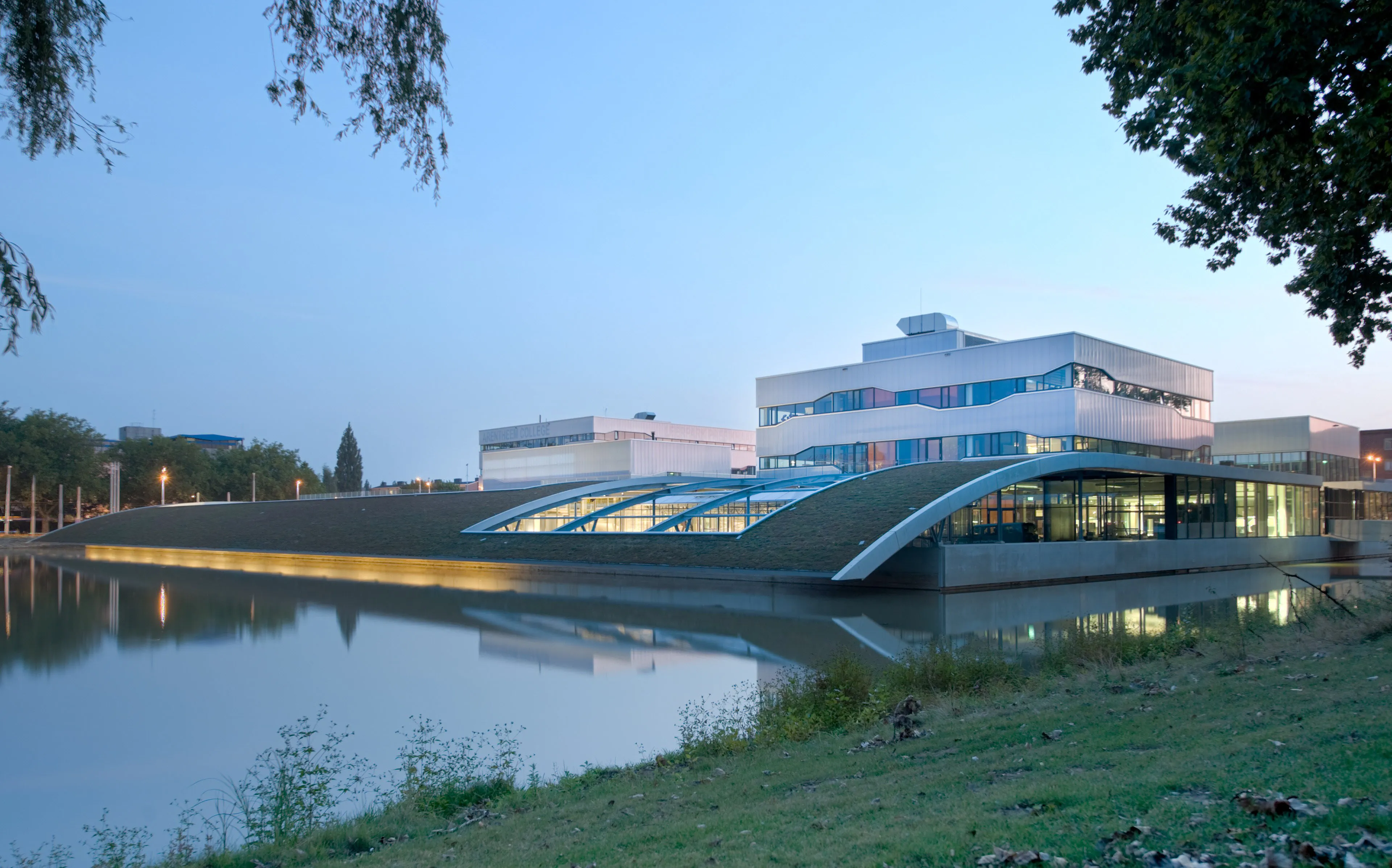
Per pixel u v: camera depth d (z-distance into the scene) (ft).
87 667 79.97
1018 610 111.34
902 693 53.26
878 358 242.99
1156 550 169.17
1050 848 20.58
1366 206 45.14
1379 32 35.94
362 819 37.27
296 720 59.57
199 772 49.11
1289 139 41.83
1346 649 50.67
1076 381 191.52
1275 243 55.31
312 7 37.22
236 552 231.50
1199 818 21.15
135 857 36.32
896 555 137.49
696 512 168.14
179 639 96.48
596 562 159.12
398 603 127.65
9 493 338.75
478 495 230.68
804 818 28.02
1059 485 159.63
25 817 42.63
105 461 394.93
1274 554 201.46
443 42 38.73
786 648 83.51
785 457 240.73
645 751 49.11
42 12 35.32
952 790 28.84
